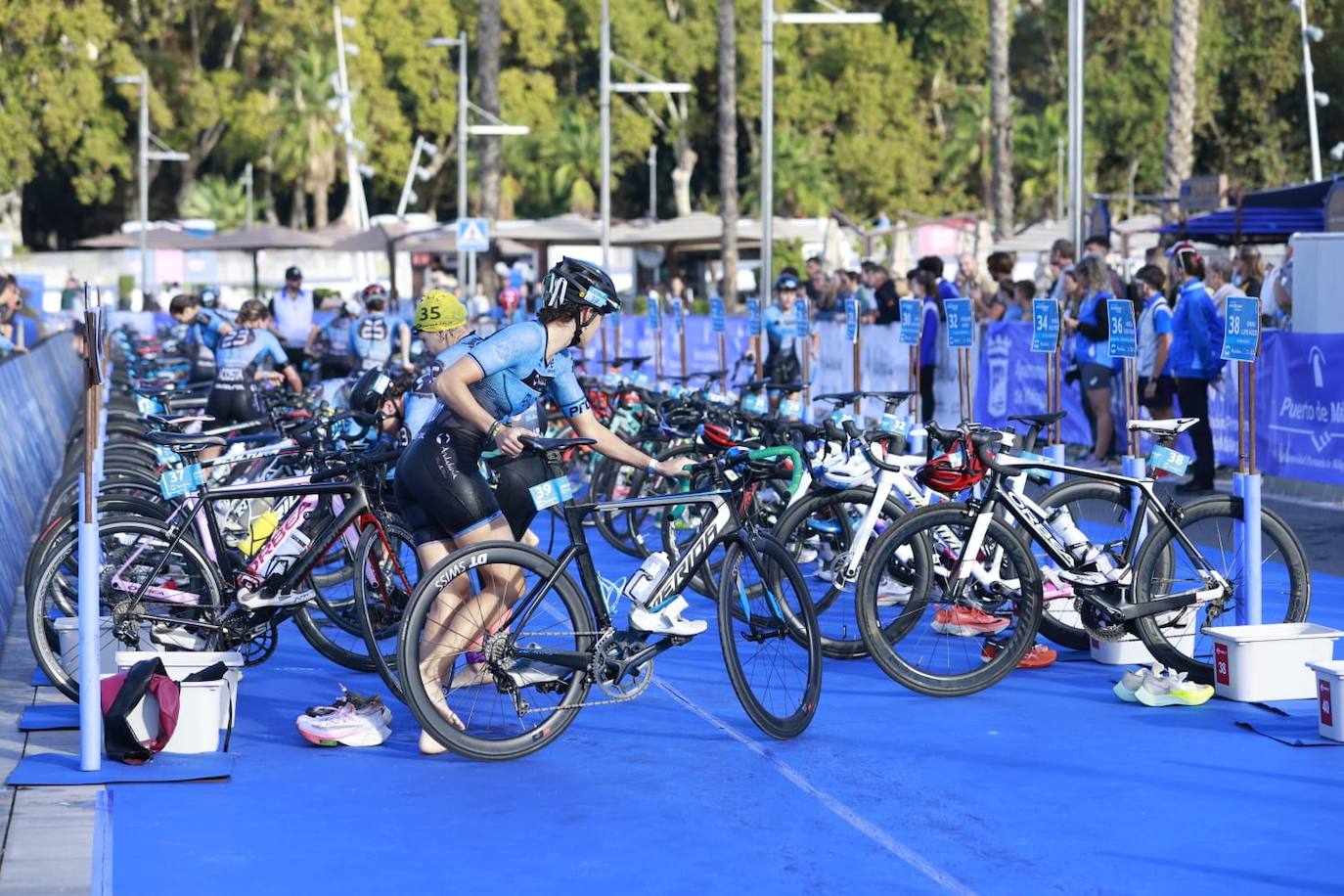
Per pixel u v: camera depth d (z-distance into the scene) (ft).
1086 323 46.80
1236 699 22.65
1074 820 17.63
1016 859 16.39
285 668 26.03
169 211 252.83
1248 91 203.92
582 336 20.94
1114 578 23.43
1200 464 42.29
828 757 20.33
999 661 23.58
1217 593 23.44
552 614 20.72
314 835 17.33
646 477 33.19
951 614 23.71
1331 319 42.45
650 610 20.89
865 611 23.27
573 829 17.52
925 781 19.24
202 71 221.46
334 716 21.24
